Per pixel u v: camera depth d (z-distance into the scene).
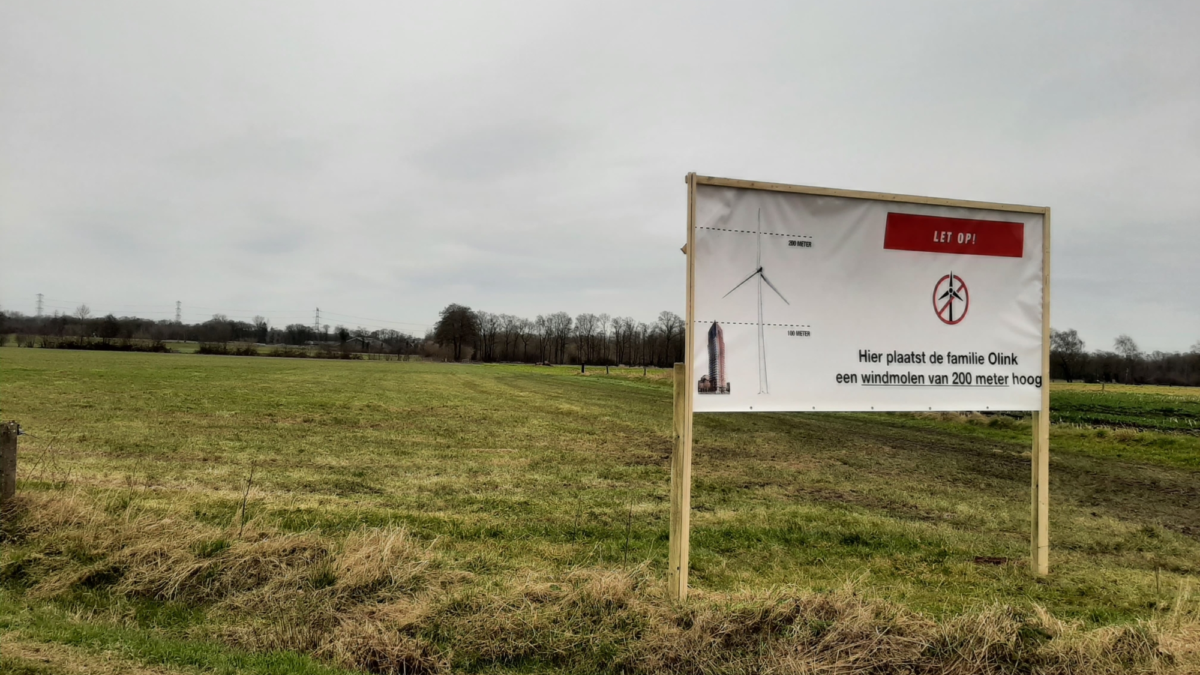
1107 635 4.17
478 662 3.98
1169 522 9.84
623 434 20.33
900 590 5.86
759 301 5.26
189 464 12.05
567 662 3.99
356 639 4.10
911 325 5.68
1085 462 15.93
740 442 17.97
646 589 4.93
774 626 4.22
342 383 41.88
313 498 9.34
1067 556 7.43
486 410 26.89
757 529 8.22
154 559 5.18
